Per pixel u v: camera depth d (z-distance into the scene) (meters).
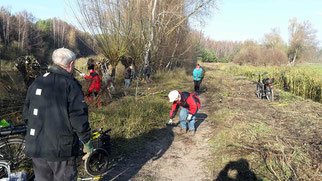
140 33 12.40
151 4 12.88
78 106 2.00
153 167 3.83
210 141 4.88
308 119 5.80
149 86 12.22
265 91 8.79
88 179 3.22
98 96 7.12
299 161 3.58
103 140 3.57
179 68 21.83
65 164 2.08
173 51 19.77
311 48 46.41
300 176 3.17
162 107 7.27
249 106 7.59
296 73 13.27
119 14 10.71
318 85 10.59
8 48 33.03
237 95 9.87
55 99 1.99
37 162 2.07
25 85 6.66
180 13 15.15
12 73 7.29
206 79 16.80
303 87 11.10
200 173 3.64
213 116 6.75
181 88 12.45
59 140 1.99
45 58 40.62
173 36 18.61
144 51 13.60
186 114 5.30
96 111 6.15
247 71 22.16
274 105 7.62
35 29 46.28
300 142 4.33
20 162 3.17
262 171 3.40
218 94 10.20
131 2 10.88
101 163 3.54
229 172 3.52
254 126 5.34
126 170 3.69
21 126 2.95
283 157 3.70
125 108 6.41
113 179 3.40
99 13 10.51
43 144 1.99
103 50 11.26
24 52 36.12
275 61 37.69
